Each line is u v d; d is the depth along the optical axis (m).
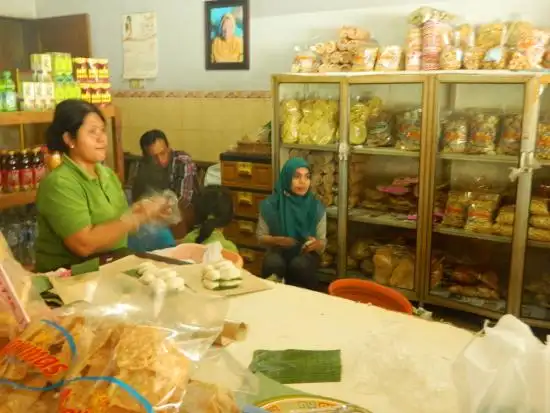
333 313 1.51
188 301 1.08
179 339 0.81
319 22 3.97
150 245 2.35
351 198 3.75
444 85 3.28
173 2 4.61
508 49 3.20
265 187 3.88
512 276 3.17
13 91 3.16
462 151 3.28
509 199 3.30
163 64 4.78
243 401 0.88
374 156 3.82
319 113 3.70
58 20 5.23
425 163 3.31
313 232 3.42
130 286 1.33
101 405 0.61
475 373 0.88
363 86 3.68
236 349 1.30
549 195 3.16
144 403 0.62
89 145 2.12
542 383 0.84
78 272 1.69
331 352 1.28
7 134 3.55
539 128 3.04
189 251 2.05
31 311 0.85
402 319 1.46
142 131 5.00
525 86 2.92
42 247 2.18
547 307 3.23
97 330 0.74
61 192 2.06
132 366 0.65
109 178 2.29
